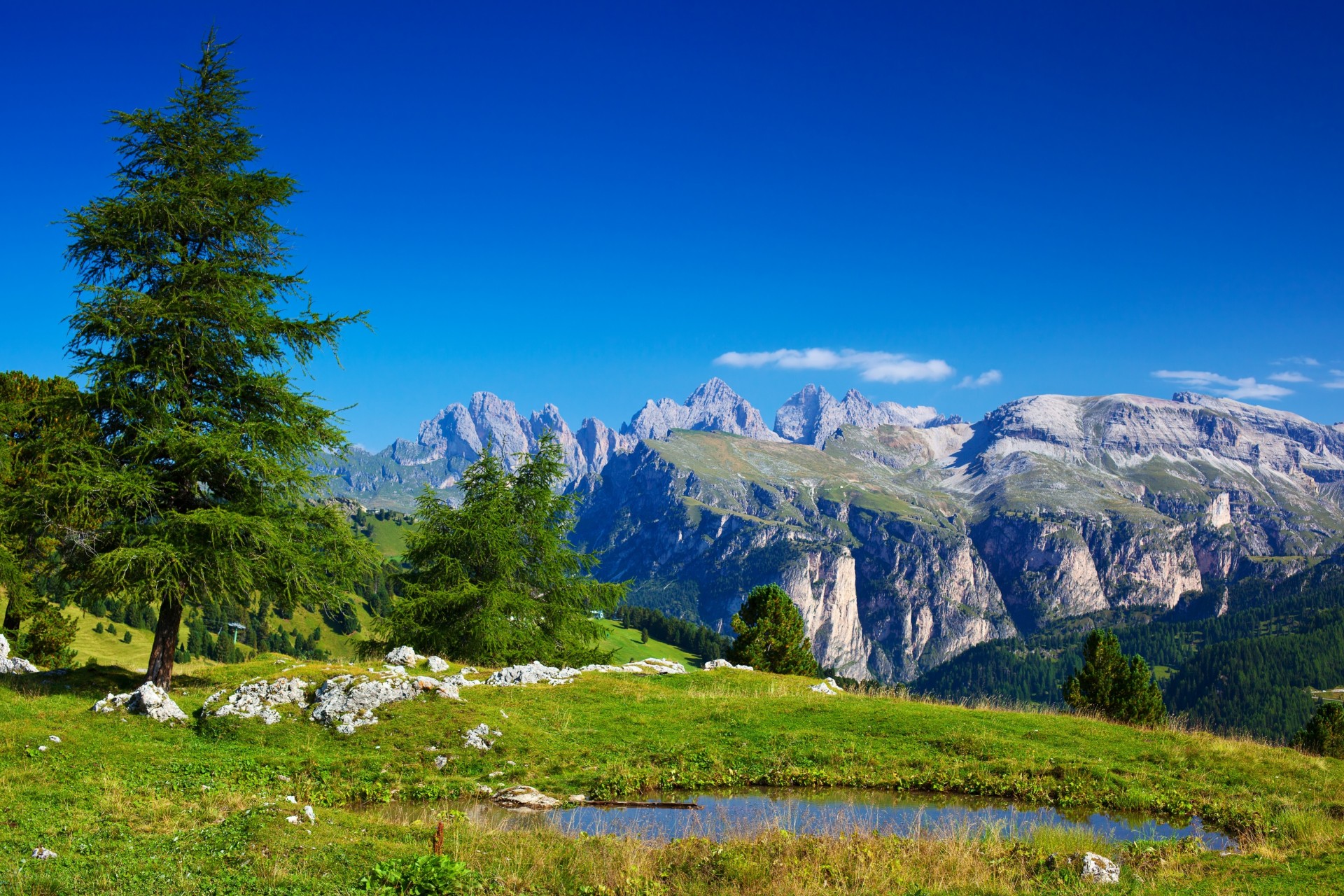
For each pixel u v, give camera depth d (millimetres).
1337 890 15000
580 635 48438
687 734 26938
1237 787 23266
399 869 14695
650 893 15070
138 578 25484
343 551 29469
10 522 25438
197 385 27812
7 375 43250
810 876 15891
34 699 26266
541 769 23859
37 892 12867
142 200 25844
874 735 27109
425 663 35375
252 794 19500
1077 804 22156
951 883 15703
